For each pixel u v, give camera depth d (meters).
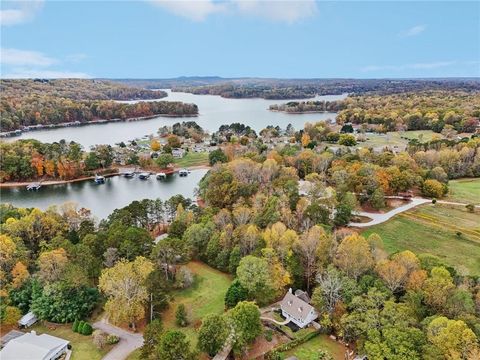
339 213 107.75
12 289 74.00
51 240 89.31
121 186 174.62
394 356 55.31
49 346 61.69
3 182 173.25
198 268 91.06
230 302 73.75
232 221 101.19
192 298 79.38
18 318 69.88
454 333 54.72
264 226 98.94
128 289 69.00
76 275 72.44
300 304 71.00
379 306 64.69
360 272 73.06
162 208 118.81
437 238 104.75
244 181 136.62
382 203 122.62
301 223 99.00
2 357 59.56
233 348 61.53
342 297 68.69
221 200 121.88
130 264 73.44
